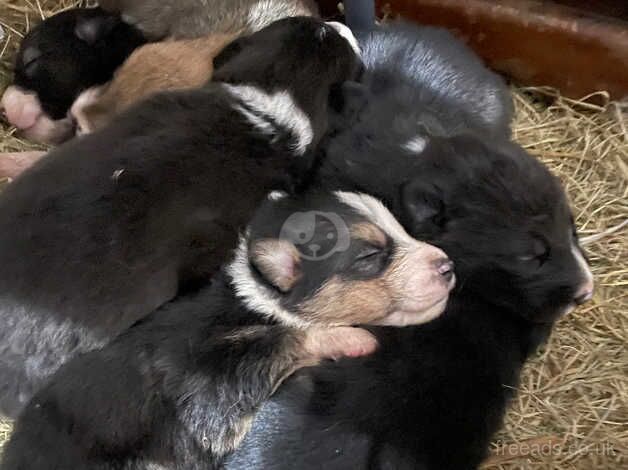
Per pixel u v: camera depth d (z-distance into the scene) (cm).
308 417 34
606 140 49
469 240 37
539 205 37
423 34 47
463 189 37
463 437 35
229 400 35
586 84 50
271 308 37
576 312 44
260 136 39
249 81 39
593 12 51
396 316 36
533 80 52
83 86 47
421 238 38
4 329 34
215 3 49
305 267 36
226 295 37
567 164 49
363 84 43
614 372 42
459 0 50
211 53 46
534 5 49
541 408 41
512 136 49
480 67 47
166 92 39
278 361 36
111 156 36
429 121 41
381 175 39
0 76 50
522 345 38
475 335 36
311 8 50
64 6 53
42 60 47
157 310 36
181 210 36
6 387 36
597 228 47
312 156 40
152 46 46
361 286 36
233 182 38
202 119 38
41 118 47
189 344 35
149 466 35
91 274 34
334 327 37
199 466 35
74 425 33
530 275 37
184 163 37
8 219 34
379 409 34
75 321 34
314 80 40
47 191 35
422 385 35
